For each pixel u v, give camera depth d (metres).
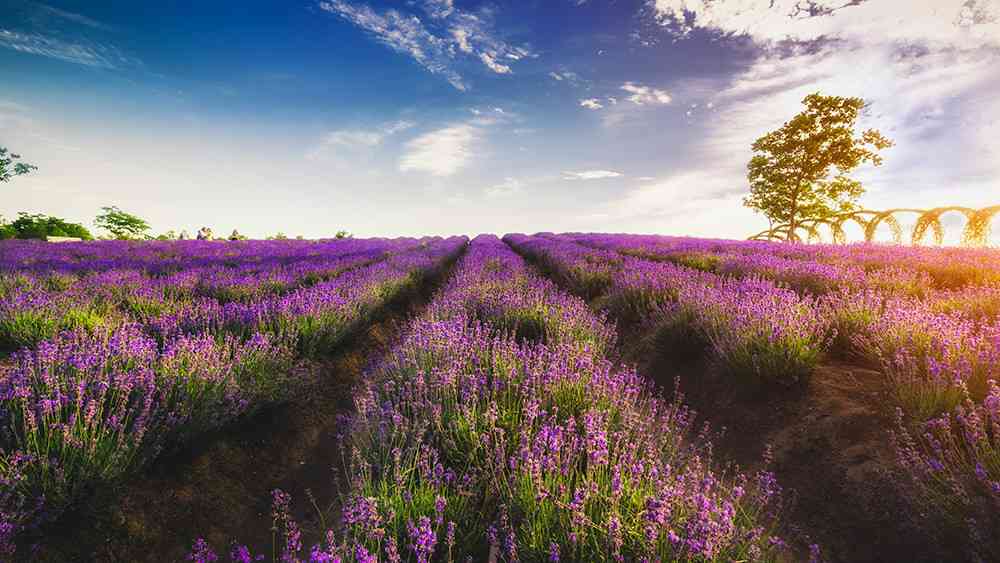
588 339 5.44
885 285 6.61
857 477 3.00
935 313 4.62
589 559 2.09
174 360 3.84
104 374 3.51
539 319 6.10
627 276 8.40
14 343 5.07
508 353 4.23
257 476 3.60
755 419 4.02
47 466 2.60
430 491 2.58
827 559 2.62
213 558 2.71
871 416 3.43
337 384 5.42
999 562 2.18
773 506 3.04
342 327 6.19
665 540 2.04
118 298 6.98
